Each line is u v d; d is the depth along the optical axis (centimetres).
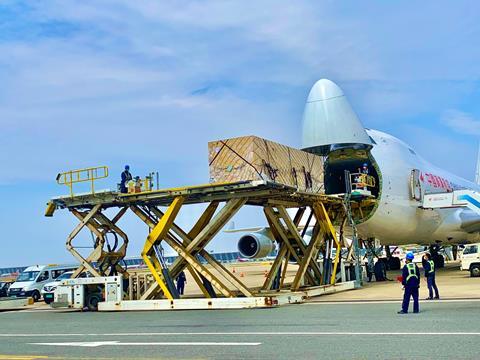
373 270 2777
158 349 996
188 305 1833
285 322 1306
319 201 2208
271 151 1933
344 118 2395
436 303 1594
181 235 2002
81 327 1477
